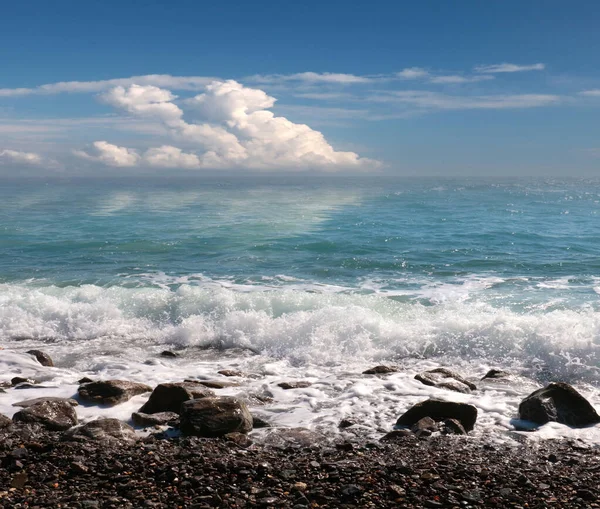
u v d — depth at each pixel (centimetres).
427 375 852
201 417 625
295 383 831
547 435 629
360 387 808
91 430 613
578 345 938
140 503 456
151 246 2100
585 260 1825
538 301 1313
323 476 512
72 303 1271
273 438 617
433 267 1739
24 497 464
